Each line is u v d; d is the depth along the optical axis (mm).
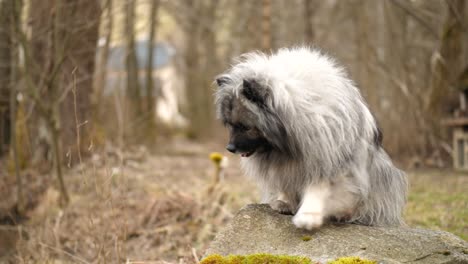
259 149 4078
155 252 6031
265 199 4582
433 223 6062
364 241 3654
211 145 19453
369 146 4113
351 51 16312
